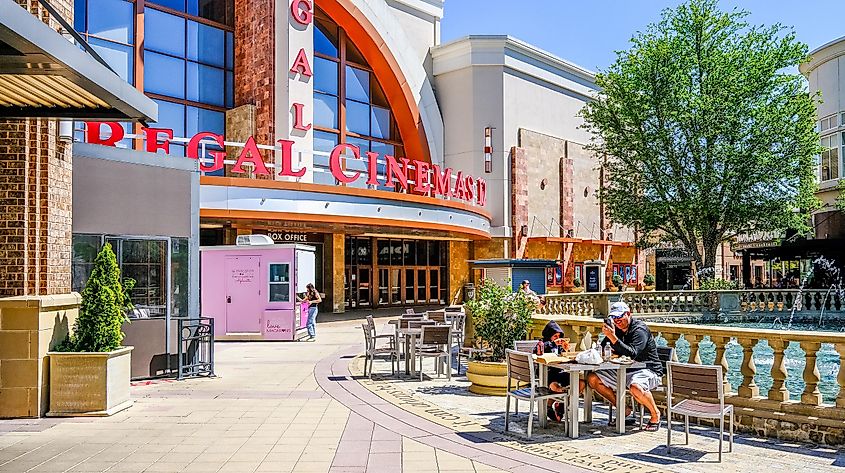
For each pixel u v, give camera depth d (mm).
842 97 37250
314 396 10609
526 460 6965
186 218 12758
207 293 19453
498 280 24922
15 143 9086
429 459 7004
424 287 37844
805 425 7695
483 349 11242
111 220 11492
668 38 33906
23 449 7414
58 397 9078
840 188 35844
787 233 36938
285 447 7492
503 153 36344
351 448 7445
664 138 32375
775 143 32156
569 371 8109
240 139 27312
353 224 25688
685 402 7582
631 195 34625
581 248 41156
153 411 9445
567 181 40188
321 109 31781
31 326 8938
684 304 29625
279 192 23125
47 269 9336
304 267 19875
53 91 7449
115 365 9367
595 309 27500
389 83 34688
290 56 26703
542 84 39188
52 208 9500
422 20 38062
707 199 31875
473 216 32188
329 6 31297
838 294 30141
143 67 25844
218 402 10102
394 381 12141
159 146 24438
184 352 12703
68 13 10188
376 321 26688
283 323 19156
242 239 19922
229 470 6629
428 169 29047
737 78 31891
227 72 28578
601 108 35250
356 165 33094
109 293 9484
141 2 25844
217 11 28375
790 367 15531
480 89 36469
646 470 6609
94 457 7094
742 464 6816
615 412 8516
